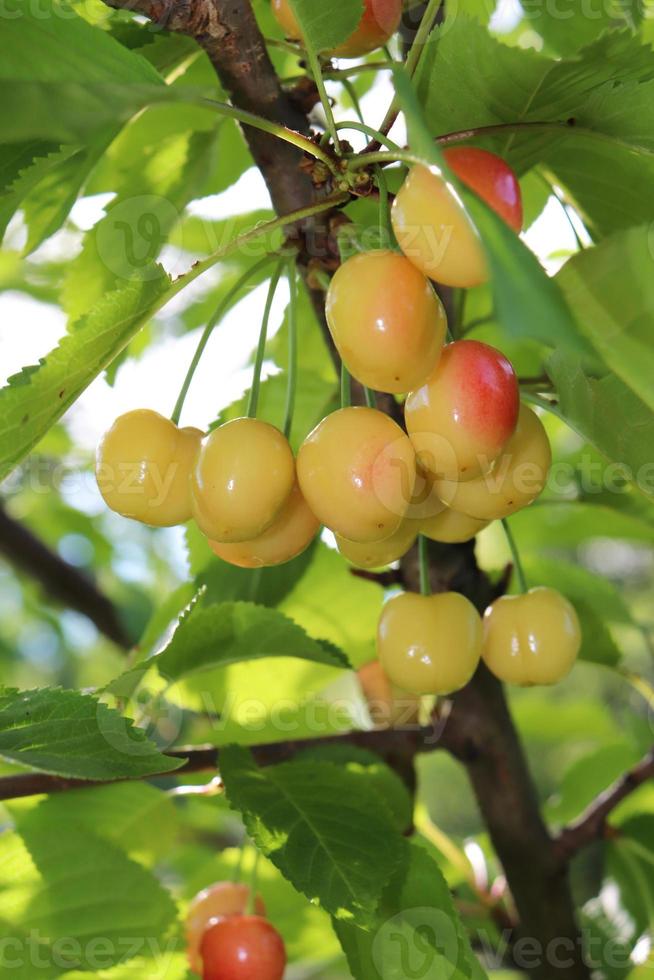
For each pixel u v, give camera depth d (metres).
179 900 0.47
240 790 0.41
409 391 0.36
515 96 0.39
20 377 0.36
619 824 0.50
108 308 0.36
